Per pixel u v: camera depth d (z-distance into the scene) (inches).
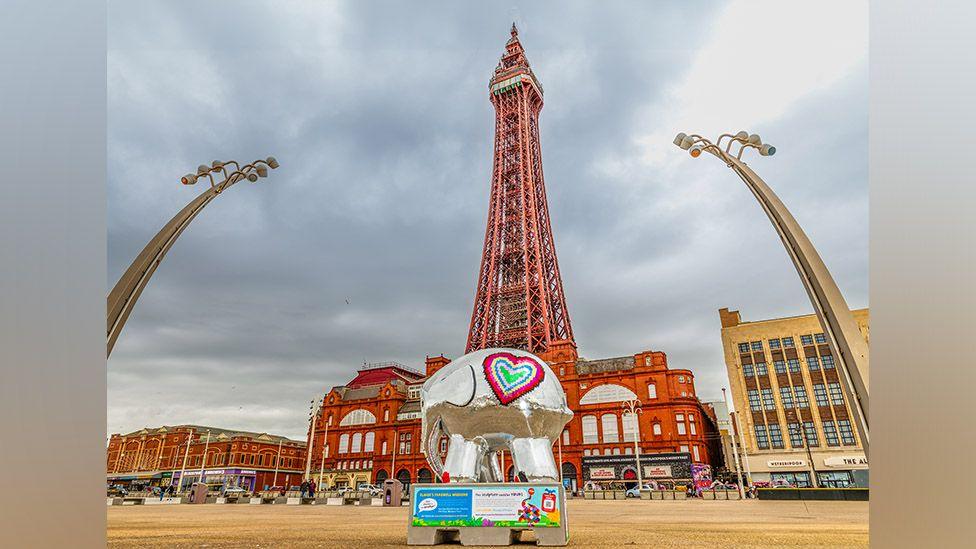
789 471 2162.9
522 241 3796.8
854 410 214.7
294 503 1510.8
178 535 327.0
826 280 243.3
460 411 320.2
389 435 3208.7
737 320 2503.7
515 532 299.0
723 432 3294.8
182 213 326.3
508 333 3427.7
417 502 283.0
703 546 258.7
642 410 2583.7
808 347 2277.3
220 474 3331.7
